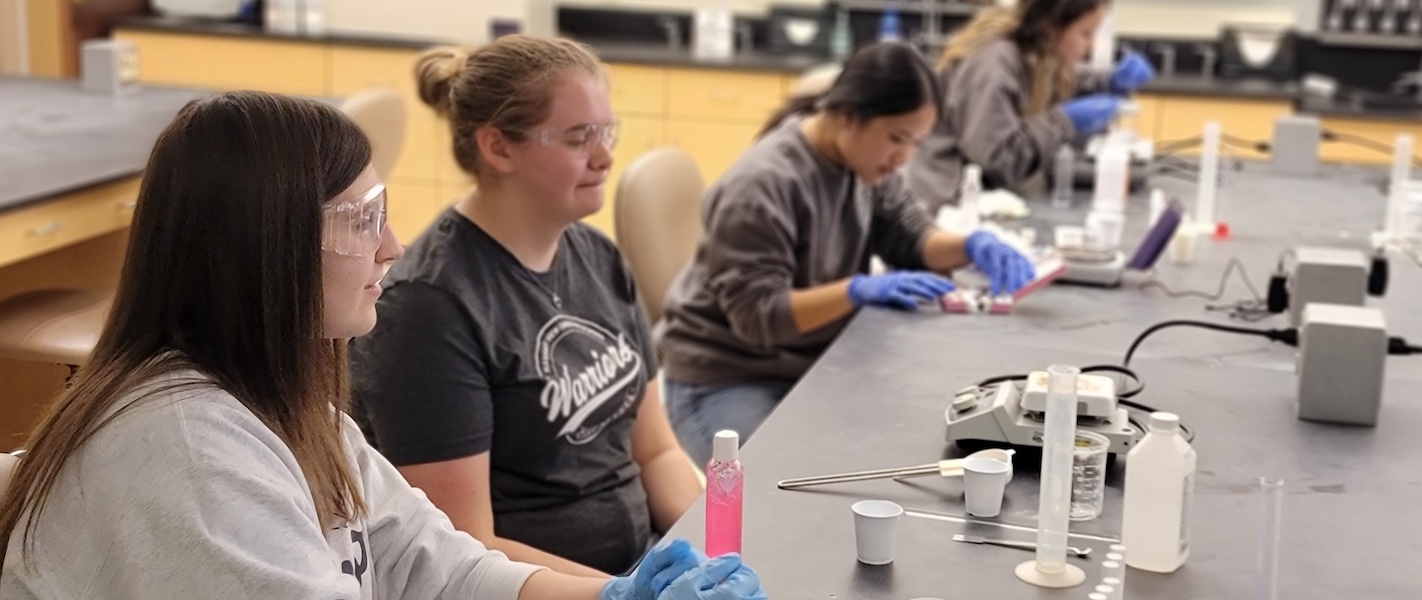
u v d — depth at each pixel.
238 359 1.14
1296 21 5.60
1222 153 4.40
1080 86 4.44
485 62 1.82
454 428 1.75
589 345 1.92
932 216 3.53
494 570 1.42
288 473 1.16
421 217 5.74
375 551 1.39
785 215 2.56
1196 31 5.70
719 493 1.40
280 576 1.09
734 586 1.21
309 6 5.70
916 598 1.31
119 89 4.15
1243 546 1.45
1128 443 1.63
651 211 2.85
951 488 1.59
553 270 1.90
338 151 1.17
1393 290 2.62
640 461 2.12
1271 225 3.22
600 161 1.85
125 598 1.09
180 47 5.70
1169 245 2.88
